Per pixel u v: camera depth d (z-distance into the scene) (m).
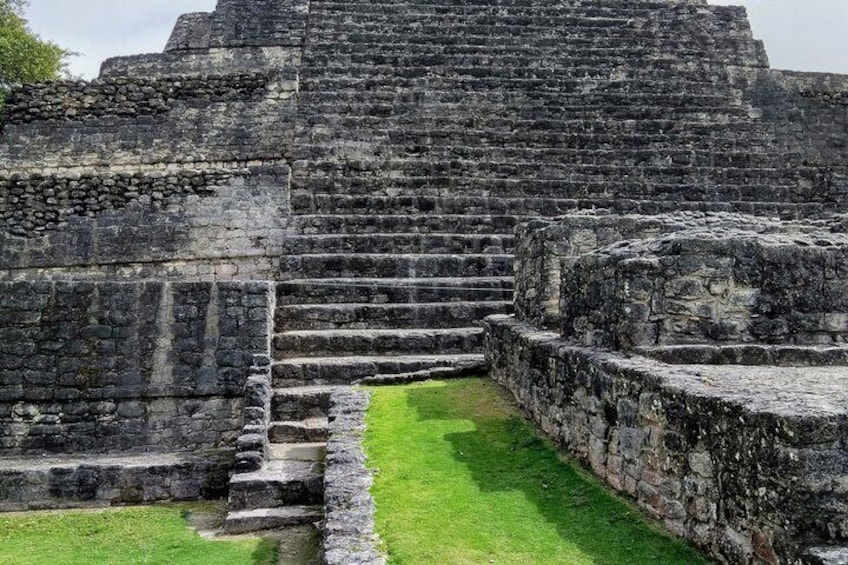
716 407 4.95
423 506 6.43
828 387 5.31
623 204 16.58
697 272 7.09
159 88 18.22
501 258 14.41
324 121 18.39
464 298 13.59
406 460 7.50
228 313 11.11
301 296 13.38
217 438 10.88
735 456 4.74
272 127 18.14
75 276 15.71
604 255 7.69
